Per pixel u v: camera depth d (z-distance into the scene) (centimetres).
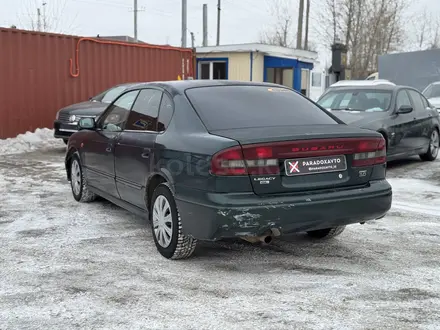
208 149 425
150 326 349
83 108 1184
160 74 1736
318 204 430
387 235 566
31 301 389
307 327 347
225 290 411
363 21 3572
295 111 513
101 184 630
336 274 447
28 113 1345
